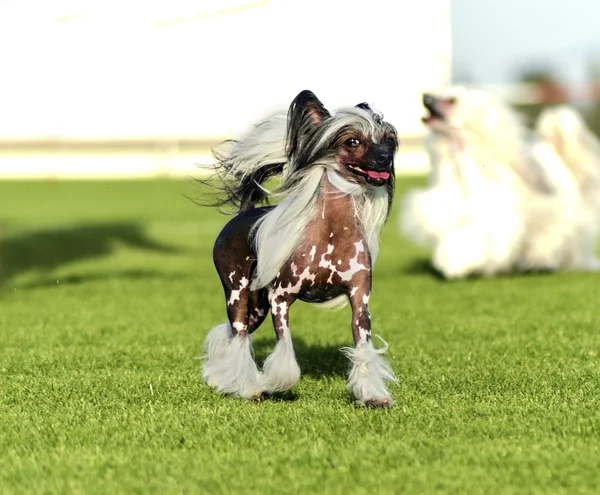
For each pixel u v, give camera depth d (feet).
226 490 18.43
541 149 60.39
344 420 23.62
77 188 134.62
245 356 26.30
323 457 20.45
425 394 26.94
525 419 23.61
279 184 25.45
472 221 55.67
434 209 56.13
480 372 30.37
